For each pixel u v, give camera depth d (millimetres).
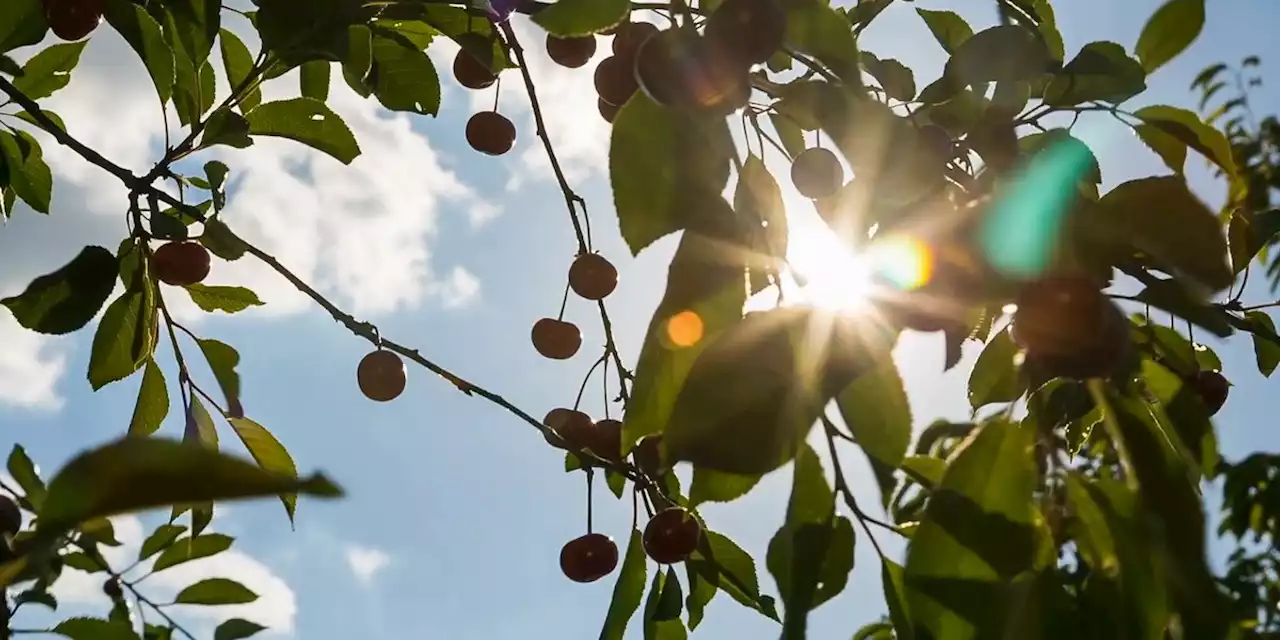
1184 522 745
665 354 780
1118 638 735
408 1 900
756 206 790
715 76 781
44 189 980
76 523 464
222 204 913
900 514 842
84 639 844
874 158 789
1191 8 858
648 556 909
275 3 890
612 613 911
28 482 814
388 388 993
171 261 938
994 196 776
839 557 771
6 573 499
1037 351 771
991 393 875
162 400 962
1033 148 846
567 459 964
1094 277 776
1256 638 782
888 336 767
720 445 738
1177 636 729
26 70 982
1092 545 768
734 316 780
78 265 907
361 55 920
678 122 779
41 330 908
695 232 778
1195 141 849
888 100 874
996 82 858
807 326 765
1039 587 749
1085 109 860
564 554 956
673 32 785
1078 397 844
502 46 961
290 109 969
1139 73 855
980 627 739
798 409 745
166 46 905
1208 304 787
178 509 918
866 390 770
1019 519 764
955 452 772
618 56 863
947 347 788
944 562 757
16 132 935
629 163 778
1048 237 772
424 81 973
